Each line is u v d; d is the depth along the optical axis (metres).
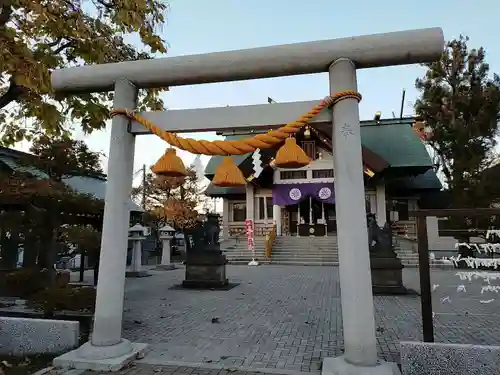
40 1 6.10
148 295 10.18
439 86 18.88
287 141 4.91
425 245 4.48
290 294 10.07
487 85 18.08
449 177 19.39
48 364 4.52
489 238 4.75
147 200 31.92
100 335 4.51
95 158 8.79
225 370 4.36
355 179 4.07
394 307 8.27
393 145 23.67
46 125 6.83
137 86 5.04
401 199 24.58
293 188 23.44
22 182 7.12
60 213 7.73
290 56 4.41
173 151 5.29
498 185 15.54
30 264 9.34
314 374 4.22
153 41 7.34
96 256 8.62
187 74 4.73
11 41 5.48
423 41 4.11
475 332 6.19
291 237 22.41
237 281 12.95
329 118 4.41
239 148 4.48
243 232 25.77
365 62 4.30
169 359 4.77
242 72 4.59
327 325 6.59
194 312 7.81
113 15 7.05
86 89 5.12
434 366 3.91
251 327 6.48
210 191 26.97
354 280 3.92
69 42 6.93
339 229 4.11
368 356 3.80
